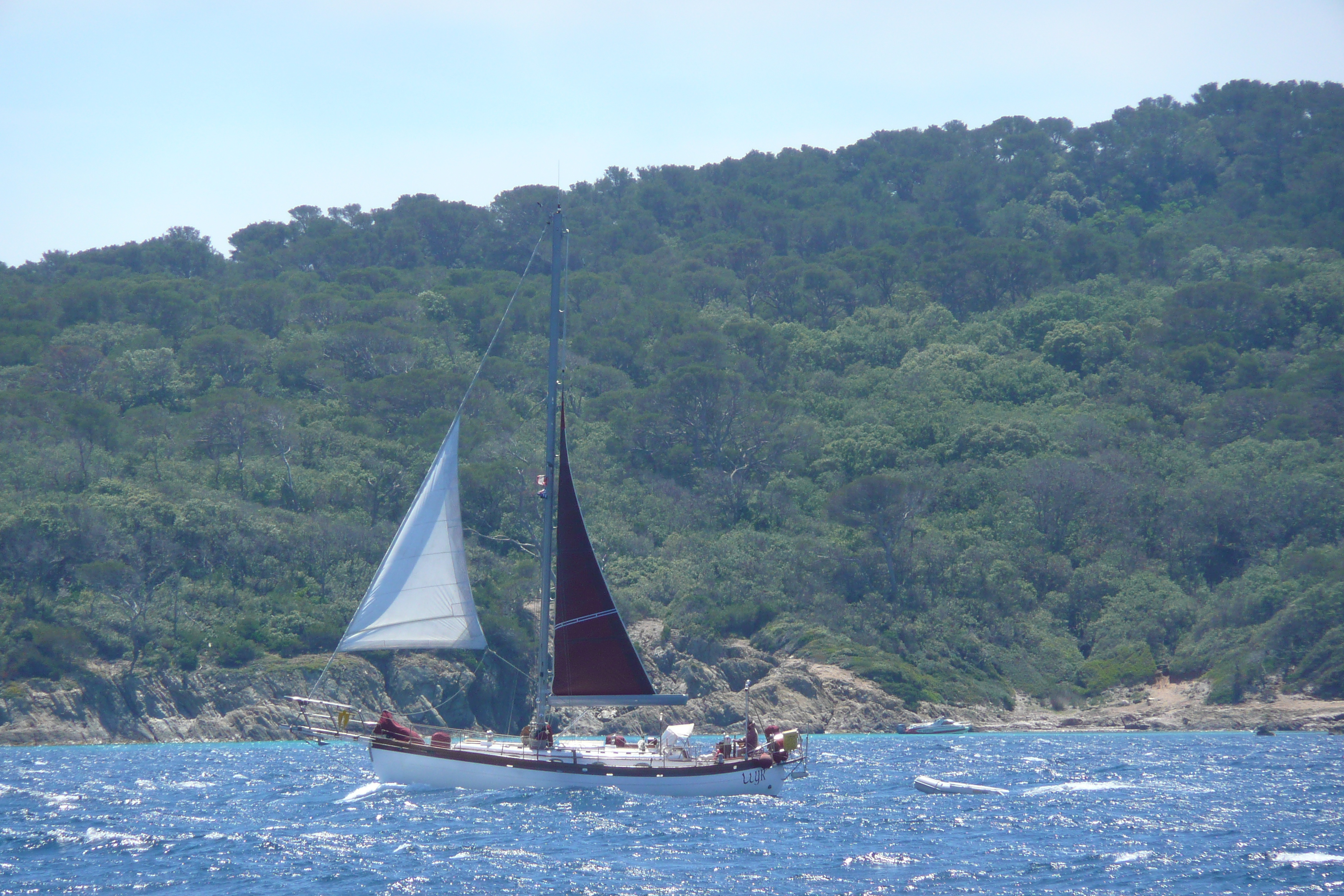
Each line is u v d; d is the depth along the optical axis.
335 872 108.62
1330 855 116.88
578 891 102.31
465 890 102.56
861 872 109.75
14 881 106.38
